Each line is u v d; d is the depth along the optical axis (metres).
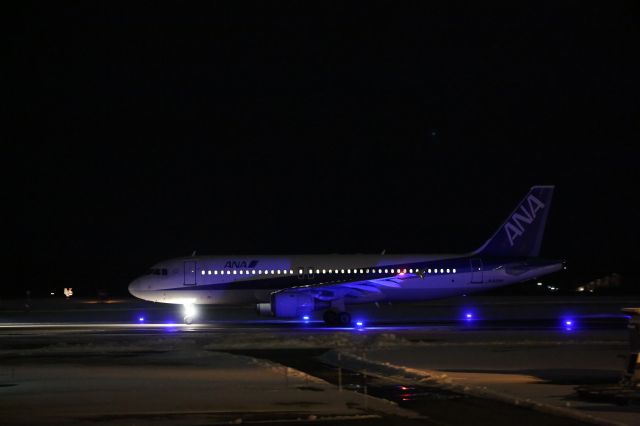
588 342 47.38
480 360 36.84
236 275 77.00
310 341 49.06
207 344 47.50
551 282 163.25
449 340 49.44
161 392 27.22
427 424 21.34
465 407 23.94
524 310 91.88
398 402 24.95
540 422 21.59
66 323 72.12
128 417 22.44
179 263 77.62
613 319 75.56
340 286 72.75
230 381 30.20
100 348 45.00
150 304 108.69
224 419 22.12
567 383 28.73
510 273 77.62
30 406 24.34
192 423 21.59
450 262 77.06
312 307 71.31
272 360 38.94
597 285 161.75
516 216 78.94
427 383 29.50
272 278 76.81
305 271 76.81
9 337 53.59
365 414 22.80
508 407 23.92
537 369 33.09
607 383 28.72
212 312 90.25
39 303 112.50
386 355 39.59
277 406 24.20
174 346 46.28
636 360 25.97
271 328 63.47
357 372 33.38
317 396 26.19
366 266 76.94
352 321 74.06
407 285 75.88
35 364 36.69
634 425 21.00
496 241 78.62
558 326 65.00
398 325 67.88
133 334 56.03
